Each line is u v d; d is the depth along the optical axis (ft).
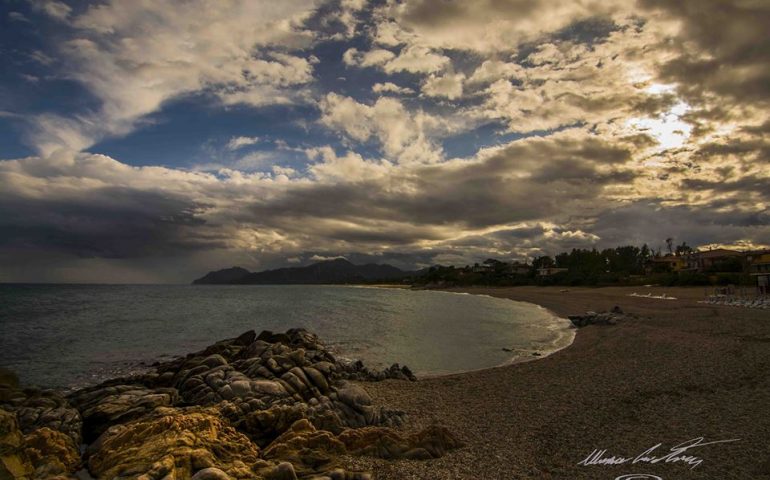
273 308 282.77
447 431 47.67
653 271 462.60
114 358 114.32
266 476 35.37
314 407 54.39
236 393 58.80
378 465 40.91
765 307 161.89
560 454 43.83
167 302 353.31
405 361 103.14
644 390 64.90
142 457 34.94
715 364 77.30
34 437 40.45
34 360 110.83
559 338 135.03
